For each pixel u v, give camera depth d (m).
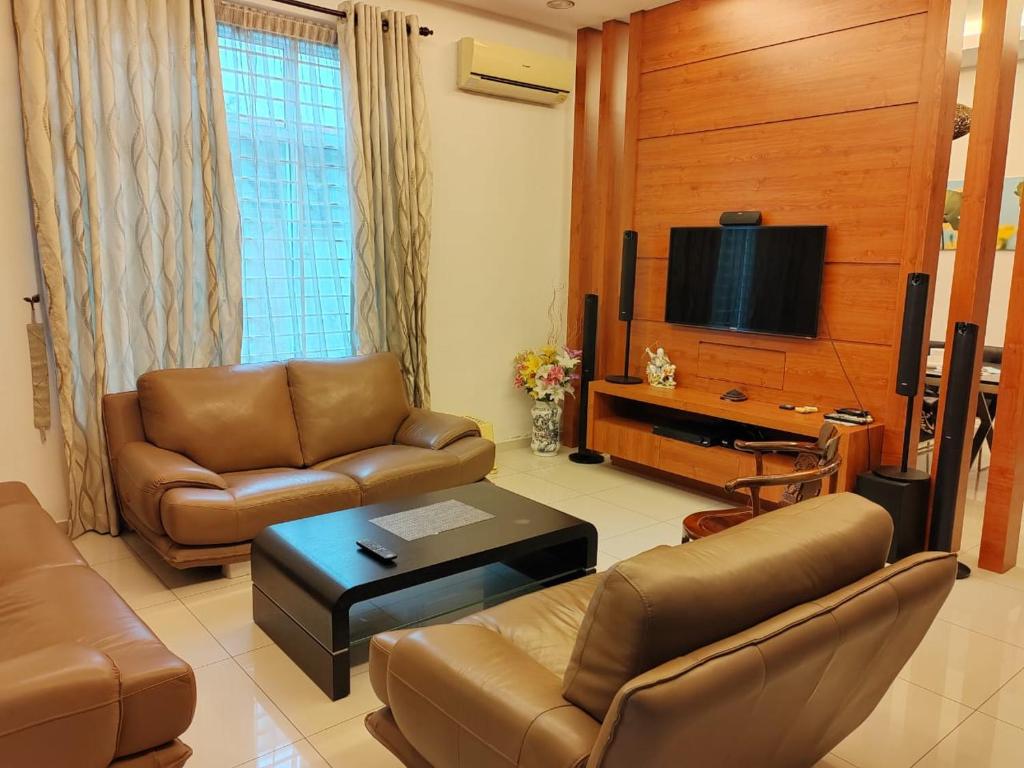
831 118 3.98
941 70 3.52
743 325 4.42
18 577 2.26
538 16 4.98
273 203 4.25
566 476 4.94
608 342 5.31
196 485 3.20
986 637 2.94
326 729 2.29
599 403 5.02
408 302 4.67
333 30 4.30
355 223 4.42
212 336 3.99
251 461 3.77
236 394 3.77
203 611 3.01
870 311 3.91
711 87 4.50
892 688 2.59
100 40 3.51
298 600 2.56
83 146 3.53
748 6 4.27
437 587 3.03
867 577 1.69
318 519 2.97
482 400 5.38
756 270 4.32
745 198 4.41
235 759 2.14
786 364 4.30
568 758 1.39
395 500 3.23
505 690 1.60
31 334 3.55
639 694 1.21
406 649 1.83
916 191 3.66
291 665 2.64
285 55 4.17
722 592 1.42
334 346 4.61
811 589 1.61
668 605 1.34
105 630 1.92
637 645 1.35
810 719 1.68
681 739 1.29
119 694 1.62
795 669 1.42
